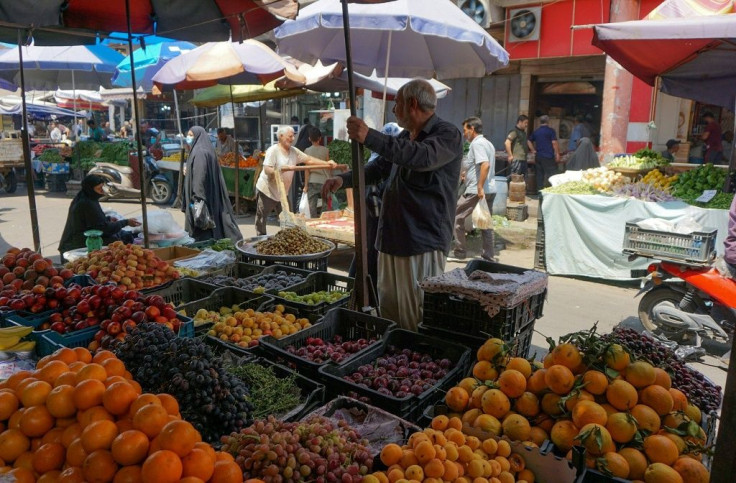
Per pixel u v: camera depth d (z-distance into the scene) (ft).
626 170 26.45
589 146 37.09
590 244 23.76
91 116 67.92
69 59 27.43
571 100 47.96
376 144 10.55
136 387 6.46
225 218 25.34
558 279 24.29
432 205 11.80
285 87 29.19
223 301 13.65
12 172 52.47
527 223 36.83
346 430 7.27
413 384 8.99
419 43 18.74
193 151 24.39
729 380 5.04
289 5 13.15
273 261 17.48
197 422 6.91
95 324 10.21
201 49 25.29
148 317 9.97
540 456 7.01
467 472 6.74
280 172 25.93
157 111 77.10
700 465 6.79
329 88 29.40
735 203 14.94
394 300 12.41
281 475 6.08
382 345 10.38
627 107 33.58
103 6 15.25
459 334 10.78
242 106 56.85
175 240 20.12
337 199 36.45
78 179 50.65
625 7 33.22
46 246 29.60
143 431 5.54
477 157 25.67
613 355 7.51
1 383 6.41
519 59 45.98
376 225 14.74
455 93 51.24
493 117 49.80
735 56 21.76
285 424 7.00
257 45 25.45
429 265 12.09
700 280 15.47
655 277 16.39
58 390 5.93
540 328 18.37
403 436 7.65
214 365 7.48
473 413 7.81
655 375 7.50
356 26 14.08
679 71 23.43
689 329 16.12
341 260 27.55
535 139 45.24
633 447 7.03
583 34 38.75
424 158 10.73
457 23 14.80
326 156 31.27
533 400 7.64
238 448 6.46
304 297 13.71
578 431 7.21
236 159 33.65
